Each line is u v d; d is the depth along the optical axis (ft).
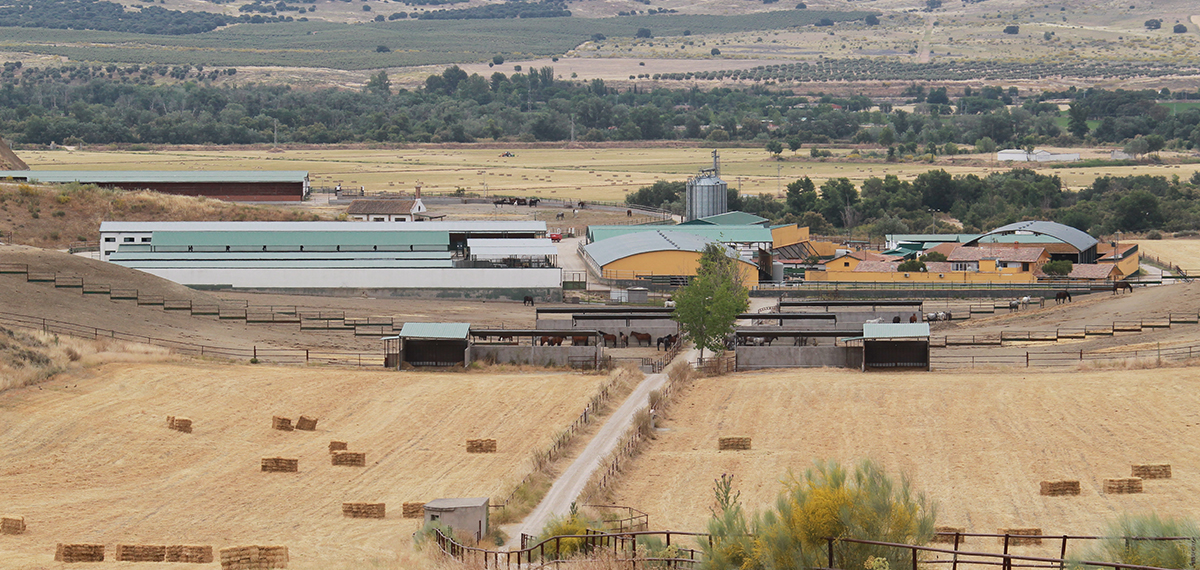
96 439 235.40
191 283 461.78
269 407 272.72
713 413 274.98
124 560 163.32
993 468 217.77
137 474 217.36
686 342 387.14
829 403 279.69
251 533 180.96
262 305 414.82
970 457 226.79
